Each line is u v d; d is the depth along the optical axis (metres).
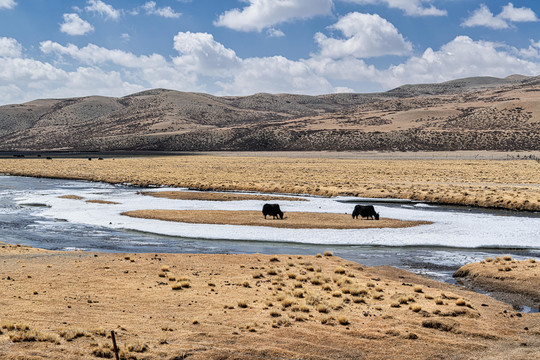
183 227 37.59
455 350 13.62
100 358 12.05
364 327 15.36
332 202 52.91
